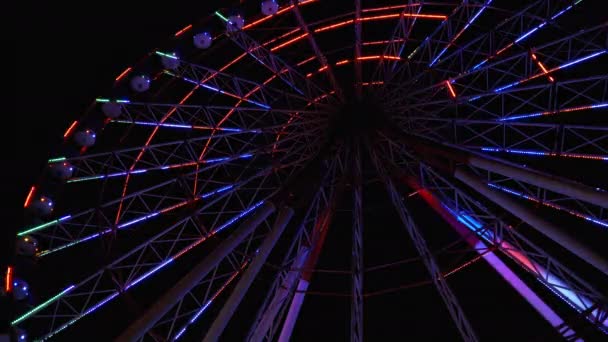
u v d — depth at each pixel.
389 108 25.30
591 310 18.02
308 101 25.36
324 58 26.16
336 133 24.61
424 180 24.39
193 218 22.86
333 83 25.67
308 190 21.50
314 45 26.39
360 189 23.88
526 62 23.23
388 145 25.27
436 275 21.91
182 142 24.64
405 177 24.94
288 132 25.27
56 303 20.81
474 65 25.00
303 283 23.66
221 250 18.00
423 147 22.94
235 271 22.16
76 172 24.12
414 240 22.94
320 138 25.06
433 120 25.05
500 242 22.03
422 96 25.48
